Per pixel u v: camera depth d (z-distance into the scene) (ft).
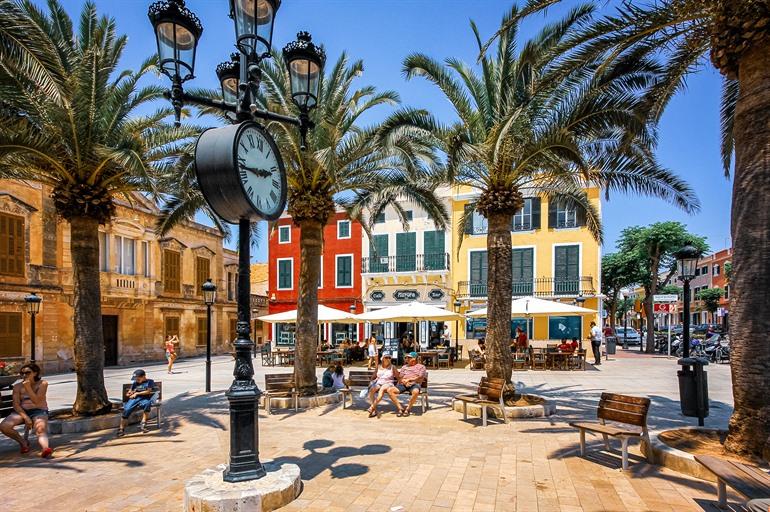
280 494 16.80
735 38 19.99
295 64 19.98
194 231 108.27
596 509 16.33
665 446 21.09
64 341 75.05
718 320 178.09
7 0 23.84
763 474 14.88
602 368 65.57
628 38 25.39
